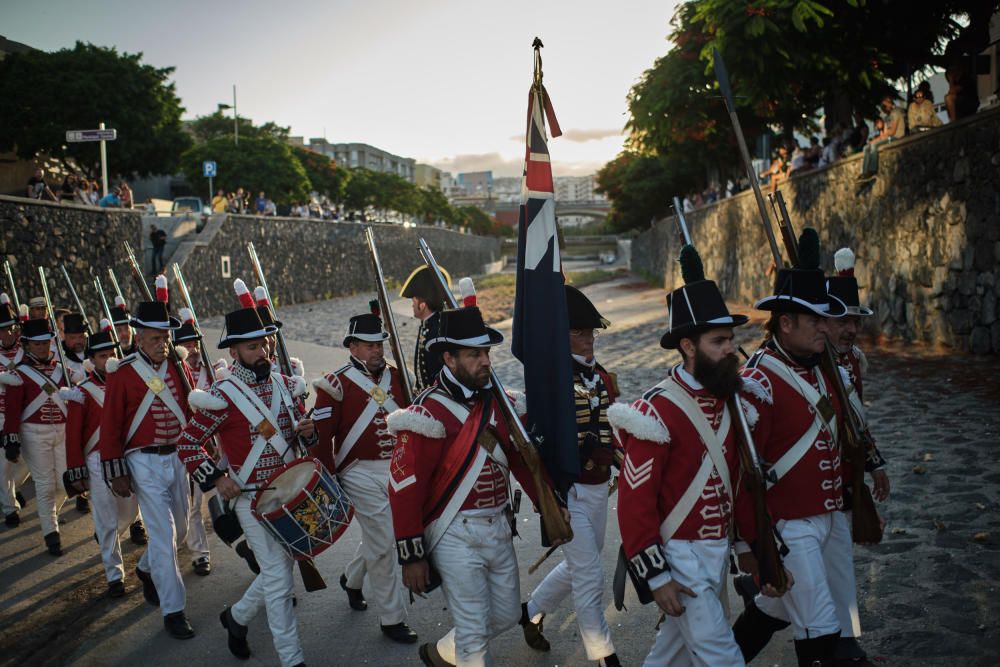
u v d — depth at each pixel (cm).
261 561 404
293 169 4522
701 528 285
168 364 497
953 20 1540
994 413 812
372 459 447
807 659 304
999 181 1095
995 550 484
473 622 322
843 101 1919
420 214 7956
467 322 323
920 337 1312
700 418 284
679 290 287
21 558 612
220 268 2753
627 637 422
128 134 3675
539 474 323
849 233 1586
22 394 631
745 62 1452
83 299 1488
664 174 4312
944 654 373
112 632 473
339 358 1636
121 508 543
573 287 387
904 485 618
